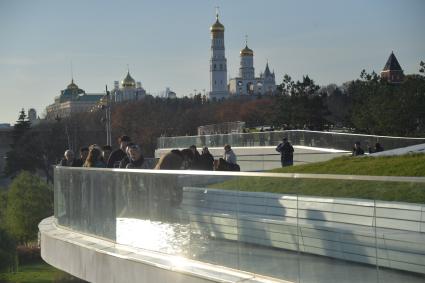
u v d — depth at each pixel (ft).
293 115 268.82
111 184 39.60
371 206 22.22
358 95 234.38
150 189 35.12
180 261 32.58
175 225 32.94
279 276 26.32
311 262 24.77
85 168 43.80
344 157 73.20
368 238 22.34
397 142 121.08
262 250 27.25
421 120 195.11
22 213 257.96
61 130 446.19
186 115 480.64
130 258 34.96
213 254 30.22
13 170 439.22
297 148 147.95
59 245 44.65
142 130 461.78
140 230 36.29
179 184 32.48
